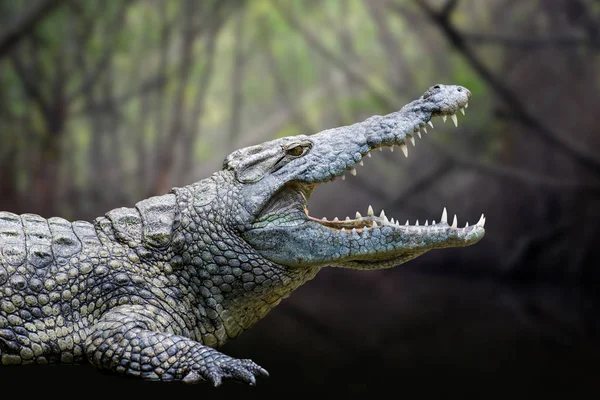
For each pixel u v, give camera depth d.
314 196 31.62
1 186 28.73
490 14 24.73
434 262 25.14
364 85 26.70
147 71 33.84
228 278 5.25
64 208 30.88
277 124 38.09
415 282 20.47
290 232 5.27
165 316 5.09
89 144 32.50
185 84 32.50
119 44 31.05
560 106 22.66
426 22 27.23
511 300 14.47
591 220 19.94
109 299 5.03
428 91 5.69
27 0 24.08
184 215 5.25
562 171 21.70
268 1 34.06
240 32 36.84
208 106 41.41
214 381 4.48
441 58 28.98
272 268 5.30
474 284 19.56
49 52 28.59
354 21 35.06
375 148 5.52
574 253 20.09
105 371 4.78
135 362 4.66
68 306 4.96
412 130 5.53
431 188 26.67
